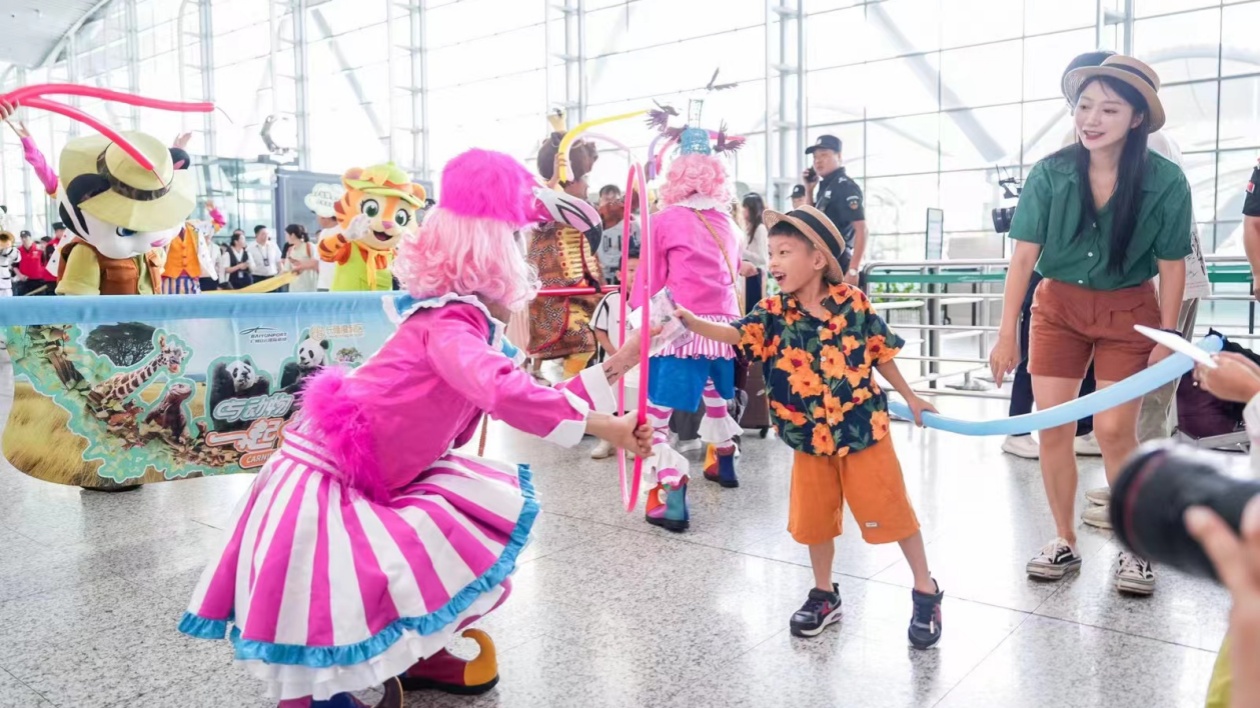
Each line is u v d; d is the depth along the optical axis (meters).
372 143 17.16
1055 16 10.82
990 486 3.93
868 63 12.17
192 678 2.22
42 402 3.04
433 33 16.27
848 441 2.33
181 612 2.64
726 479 4.01
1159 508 0.56
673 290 3.54
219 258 10.22
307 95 18.09
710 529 3.39
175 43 20.22
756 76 12.85
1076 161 2.62
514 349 2.11
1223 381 1.22
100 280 4.25
